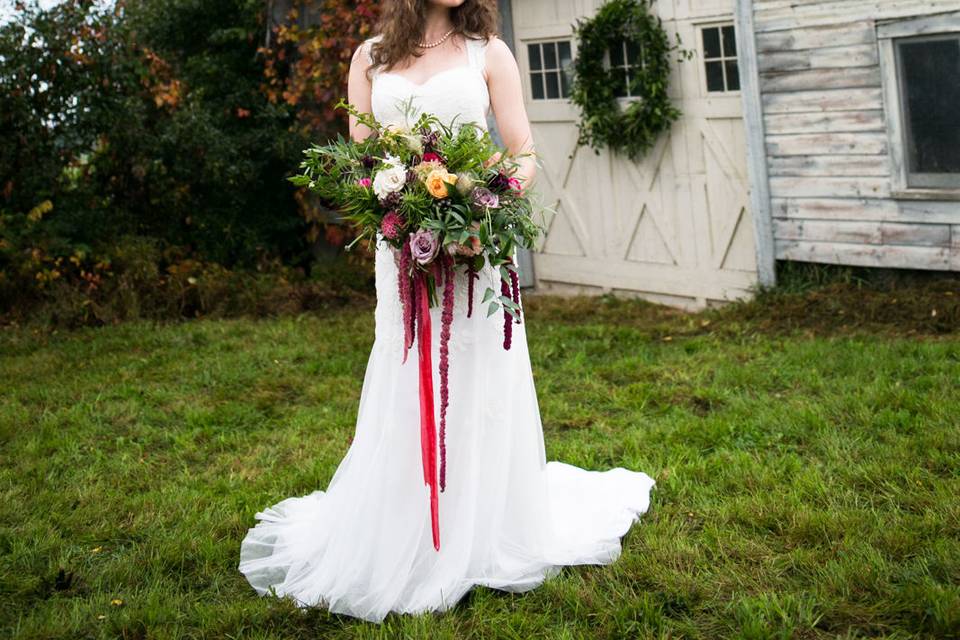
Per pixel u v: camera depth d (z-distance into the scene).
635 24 7.52
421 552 3.46
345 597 3.36
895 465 4.11
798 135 6.90
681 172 7.67
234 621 3.31
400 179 3.13
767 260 7.20
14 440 5.29
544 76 8.41
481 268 3.27
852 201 6.73
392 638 3.19
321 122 9.30
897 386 5.10
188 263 8.90
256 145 9.38
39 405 5.98
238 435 5.28
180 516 4.19
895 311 6.43
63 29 8.59
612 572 3.49
